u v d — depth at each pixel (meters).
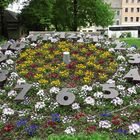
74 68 13.74
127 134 8.98
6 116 10.25
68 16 38.66
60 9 38.47
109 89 11.50
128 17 82.69
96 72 13.39
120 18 82.75
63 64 14.02
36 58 15.05
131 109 10.52
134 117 9.99
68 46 16.20
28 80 12.87
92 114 10.24
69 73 13.38
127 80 12.48
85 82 12.40
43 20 35.66
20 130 9.33
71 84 12.39
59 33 18.28
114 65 13.95
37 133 9.13
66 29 39.62
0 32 36.06
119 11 81.94
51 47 16.19
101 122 9.37
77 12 38.72
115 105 10.73
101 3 39.25
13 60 15.09
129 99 11.16
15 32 39.16
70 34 18.27
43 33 19.56
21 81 12.49
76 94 11.37
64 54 14.20
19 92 11.73
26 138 8.96
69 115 10.26
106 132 9.08
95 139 7.18
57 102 10.81
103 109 10.51
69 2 38.41
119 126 9.40
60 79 12.87
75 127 9.43
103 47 16.06
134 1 82.31
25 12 36.41
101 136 7.41
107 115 10.01
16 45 16.45
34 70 13.73
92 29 65.56
